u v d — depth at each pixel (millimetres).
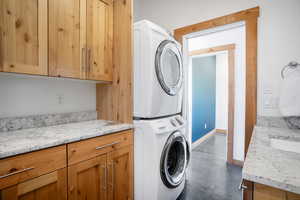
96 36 1446
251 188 605
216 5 1836
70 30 1255
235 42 2533
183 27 2061
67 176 1010
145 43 1409
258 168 617
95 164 1177
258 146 923
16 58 992
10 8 968
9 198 776
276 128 1469
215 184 2027
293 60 1439
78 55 1309
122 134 1398
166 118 1610
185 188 1938
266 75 1556
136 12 2396
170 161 1748
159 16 2260
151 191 1420
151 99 1411
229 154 2646
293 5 1437
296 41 1427
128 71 1516
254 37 1598
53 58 1159
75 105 1678
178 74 1776
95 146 1179
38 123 1378
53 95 1511
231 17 1731
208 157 2926
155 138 1378
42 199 897
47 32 1127
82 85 1733
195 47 2928
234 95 2568
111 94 1681
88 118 1740
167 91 1564
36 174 870
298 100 1351
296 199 516
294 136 1154
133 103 1512
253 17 1603
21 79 1309
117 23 1580
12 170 786
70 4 1254
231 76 2582
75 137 1039
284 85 1412
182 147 1762
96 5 1442
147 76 1405
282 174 563
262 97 1574
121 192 1395
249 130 1629
